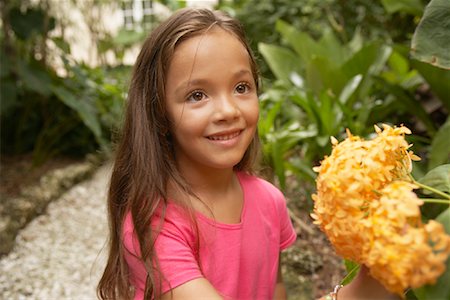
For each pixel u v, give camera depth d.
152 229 0.82
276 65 2.70
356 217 0.53
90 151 3.46
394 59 2.64
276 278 1.01
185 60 0.80
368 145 0.59
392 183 0.54
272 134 2.00
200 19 0.83
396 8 2.38
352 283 0.64
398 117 2.48
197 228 0.84
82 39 4.79
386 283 0.49
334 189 0.54
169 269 0.79
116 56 5.08
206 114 0.79
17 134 3.29
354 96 2.37
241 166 1.00
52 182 2.93
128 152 0.93
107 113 3.47
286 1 4.13
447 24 0.76
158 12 5.21
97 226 2.60
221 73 0.79
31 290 2.00
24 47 3.34
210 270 0.86
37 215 2.67
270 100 2.50
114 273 0.93
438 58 0.76
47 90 3.02
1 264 2.18
